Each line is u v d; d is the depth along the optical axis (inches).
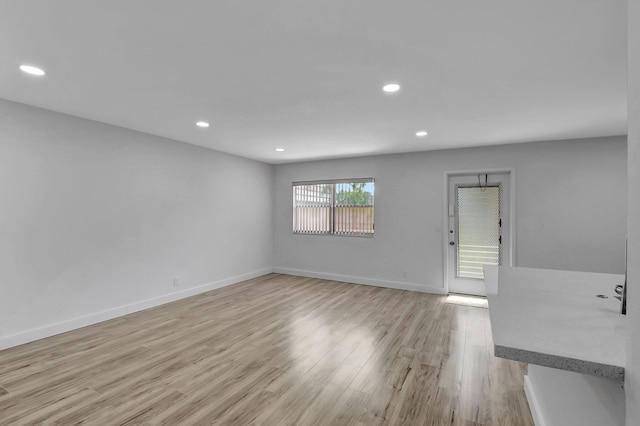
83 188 139.5
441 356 114.1
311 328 140.3
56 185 130.7
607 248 163.9
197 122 142.6
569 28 68.0
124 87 102.9
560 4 60.2
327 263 238.5
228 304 175.0
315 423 78.0
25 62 85.7
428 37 72.6
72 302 136.3
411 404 85.8
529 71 89.2
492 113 126.5
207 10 63.1
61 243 132.6
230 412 81.8
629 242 32.8
